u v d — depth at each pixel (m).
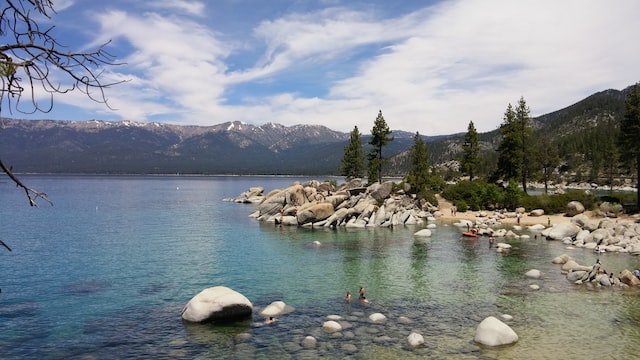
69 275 35.91
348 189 91.31
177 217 82.62
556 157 127.00
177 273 37.12
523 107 98.19
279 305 27.56
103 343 21.78
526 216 80.06
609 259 43.69
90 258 42.97
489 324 22.62
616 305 28.44
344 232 64.19
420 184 93.62
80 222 72.31
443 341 22.33
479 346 21.67
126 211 92.94
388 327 24.44
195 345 21.66
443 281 35.03
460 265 41.12
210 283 33.97
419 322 25.33
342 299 30.03
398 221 74.12
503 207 89.25
